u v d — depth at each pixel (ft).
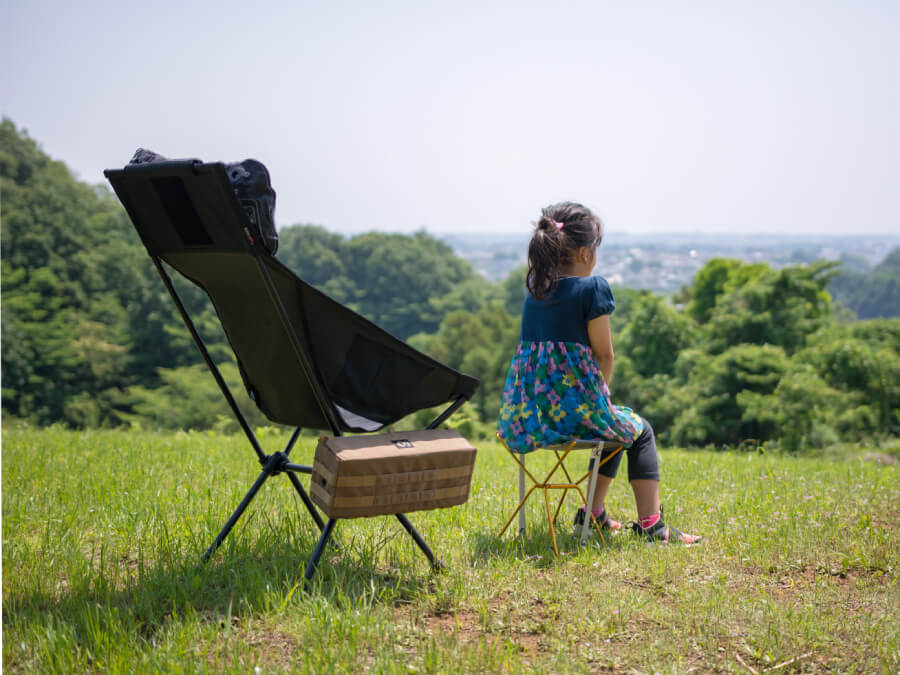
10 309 167.53
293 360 9.48
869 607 9.27
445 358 227.61
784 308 118.93
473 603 9.18
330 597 8.77
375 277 421.59
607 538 12.13
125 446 22.56
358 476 8.79
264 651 7.75
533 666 7.55
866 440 88.89
